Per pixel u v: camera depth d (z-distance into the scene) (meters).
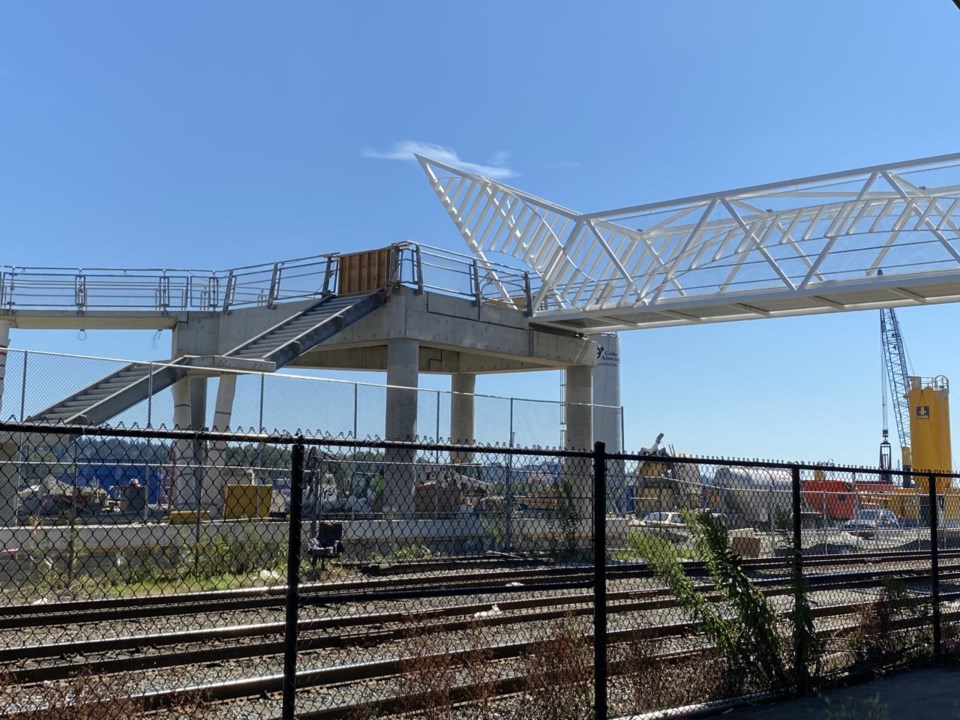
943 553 16.81
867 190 26.44
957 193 25.38
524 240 35.94
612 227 33.34
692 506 13.98
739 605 8.91
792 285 27.36
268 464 17.86
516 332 32.47
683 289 30.20
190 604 11.66
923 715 8.37
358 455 17.33
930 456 38.91
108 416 18.28
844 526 18.81
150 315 32.47
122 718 5.89
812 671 9.45
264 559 14.57
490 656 8.27
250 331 31.62
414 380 29.03
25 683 7.18
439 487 16.73
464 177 38.25
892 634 10.79
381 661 8.88
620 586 14.19
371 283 29.52
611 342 46.88
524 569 14.98
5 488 13.98
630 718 7.77
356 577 14.16
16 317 31.69
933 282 24.91
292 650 6.01
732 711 8.35
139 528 13.40
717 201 28.89
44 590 12.01
